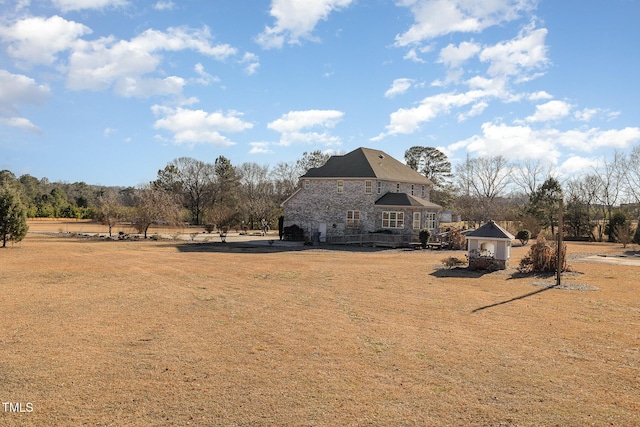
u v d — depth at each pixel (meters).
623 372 8.48
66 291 16.31
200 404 7.04
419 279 19.52
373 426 6.36
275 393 7.48
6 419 6.46
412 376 8.27
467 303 14.62
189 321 12.14
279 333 11.02
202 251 32.41
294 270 22.19
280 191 79.19
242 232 57.69
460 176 73.12
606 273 20.88
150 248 34.53
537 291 16.72
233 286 17.62
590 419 6.59
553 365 8.86
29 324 11.66
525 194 66.06
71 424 6.35
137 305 14.09
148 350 9.66
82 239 43.00
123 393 7.43
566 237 49.91
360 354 9.48
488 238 22.48
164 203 47.84
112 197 64.88
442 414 6.75
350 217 42.44
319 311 13.41
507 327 11.66
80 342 10.17
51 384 7.77
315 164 78.69
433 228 43.38
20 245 33.78
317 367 8.71
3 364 8.69
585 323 12.04
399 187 45.31
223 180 80.31
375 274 20.94
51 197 93.81
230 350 9.71
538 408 6.96
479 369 8.63
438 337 10.73
